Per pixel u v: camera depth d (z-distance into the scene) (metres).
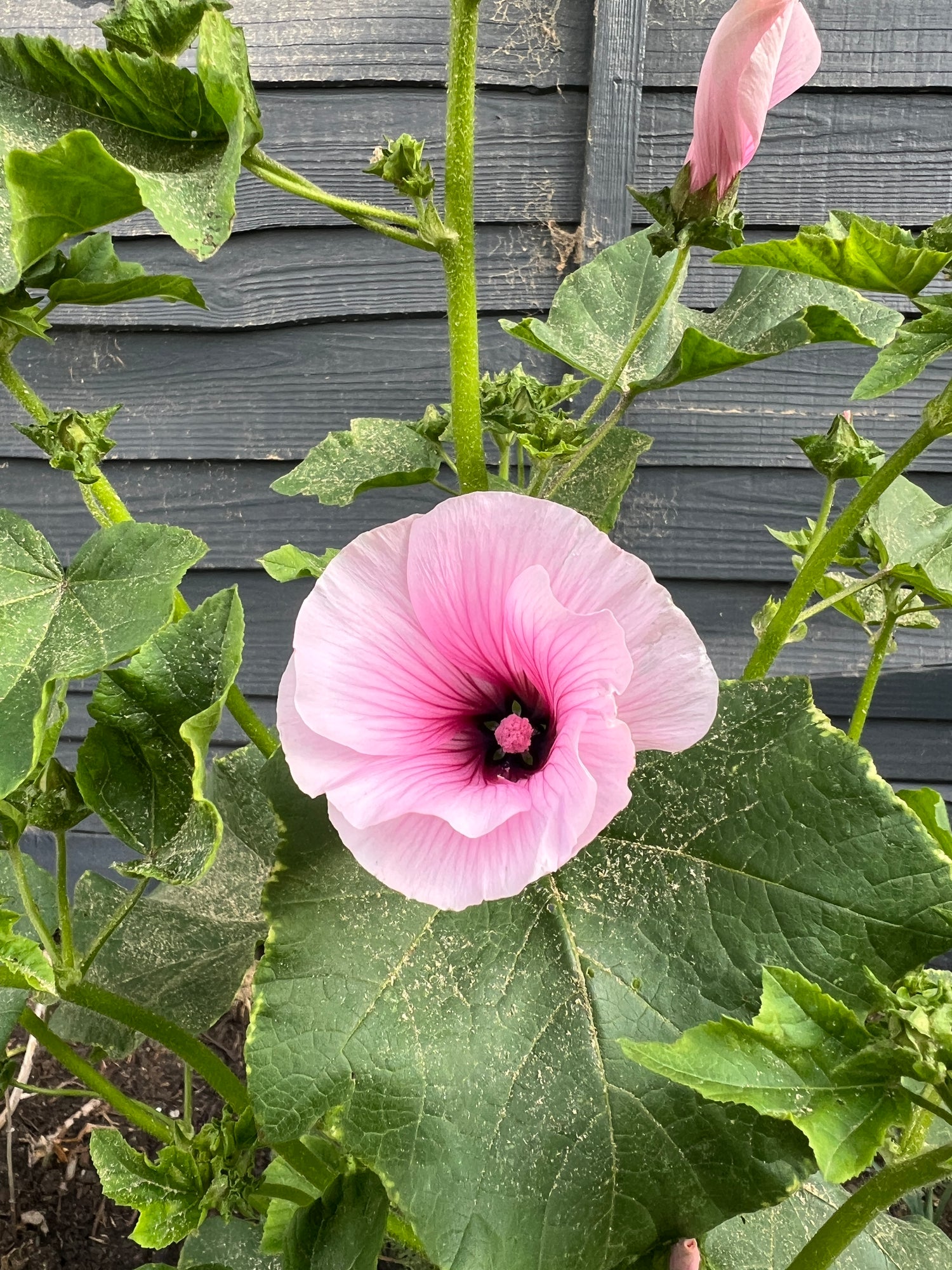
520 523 0.21
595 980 0.25
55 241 0.22
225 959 0.40
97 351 0.69
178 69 0.22
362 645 0.23
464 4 0.24
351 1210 0.28
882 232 0.26
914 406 0.64
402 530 0.23
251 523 0.72
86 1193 0.52
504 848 0.21
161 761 0.26
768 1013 0.21
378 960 0.26
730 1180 0.24
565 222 0.63
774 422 0.65
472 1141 0.24
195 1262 0.42
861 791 0.25
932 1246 0.39
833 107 0.60
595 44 0.59
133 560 0.24
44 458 0.72
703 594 0.69
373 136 0.64
